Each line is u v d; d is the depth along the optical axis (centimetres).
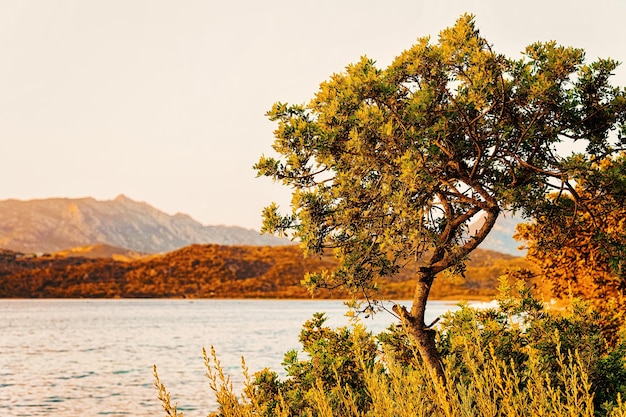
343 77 861
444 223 875
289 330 11219
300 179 847
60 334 10475
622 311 1219
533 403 493
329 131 812
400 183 775
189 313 18475
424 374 549
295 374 828
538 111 821
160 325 12775
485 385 512
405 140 765
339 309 19862
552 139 854
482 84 784
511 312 825
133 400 3931
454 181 835
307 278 816
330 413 544
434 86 834
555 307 1337
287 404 756
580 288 1348
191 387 4469
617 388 680
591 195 893
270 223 825
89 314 17725
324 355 810
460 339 732
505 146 854
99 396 4122
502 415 521
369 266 800
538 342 729
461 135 840
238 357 6488
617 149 906
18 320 14525
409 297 18100
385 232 764
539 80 810
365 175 802
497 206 813
